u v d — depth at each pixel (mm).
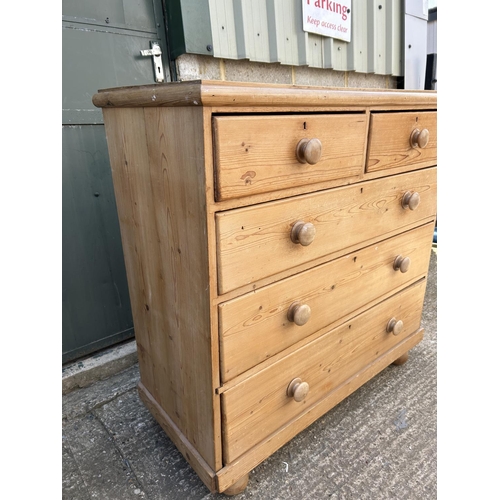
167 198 925
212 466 1067
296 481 1186
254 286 959
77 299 1553
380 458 1257
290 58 1801
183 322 1019
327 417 1433
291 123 874
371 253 1285
